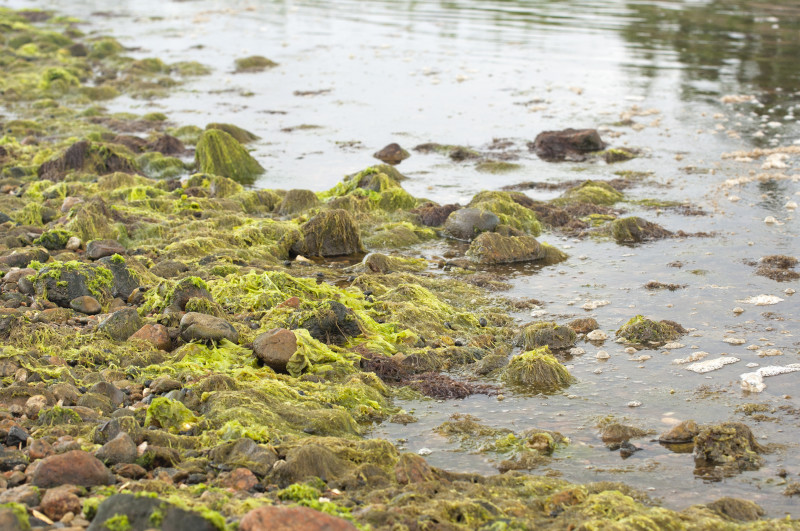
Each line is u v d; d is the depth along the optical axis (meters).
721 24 36.47
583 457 7.73
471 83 27.69
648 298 11.88
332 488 6.71
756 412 8.60
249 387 8.46
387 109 24.73
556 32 35.75
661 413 8.63
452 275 12.96
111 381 8.48
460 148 20.27
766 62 29.23
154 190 16.38
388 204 16.19
